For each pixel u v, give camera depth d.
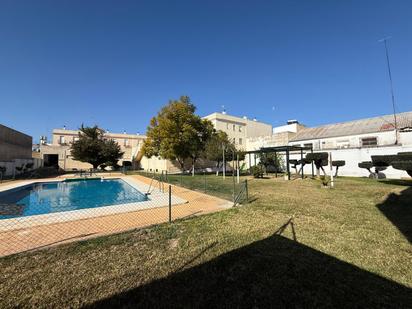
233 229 5.05
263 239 4.43
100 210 7.19
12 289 2.85
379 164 12.73
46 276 3.14
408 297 2.64
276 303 2.56
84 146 33.44
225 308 2.49
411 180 14.65
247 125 41.91
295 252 3.83
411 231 4.77
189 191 11.72
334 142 23.45
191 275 3.15
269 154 24.47
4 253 3.84
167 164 30.48
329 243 4.20
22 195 13.74
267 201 8.25
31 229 5.21
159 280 3.03
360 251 3.84
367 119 23.88
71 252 3.87
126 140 50.25
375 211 6.55
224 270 3.28
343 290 2.78
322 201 8.16
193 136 23.03
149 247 4.09
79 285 2.93
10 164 24.83
